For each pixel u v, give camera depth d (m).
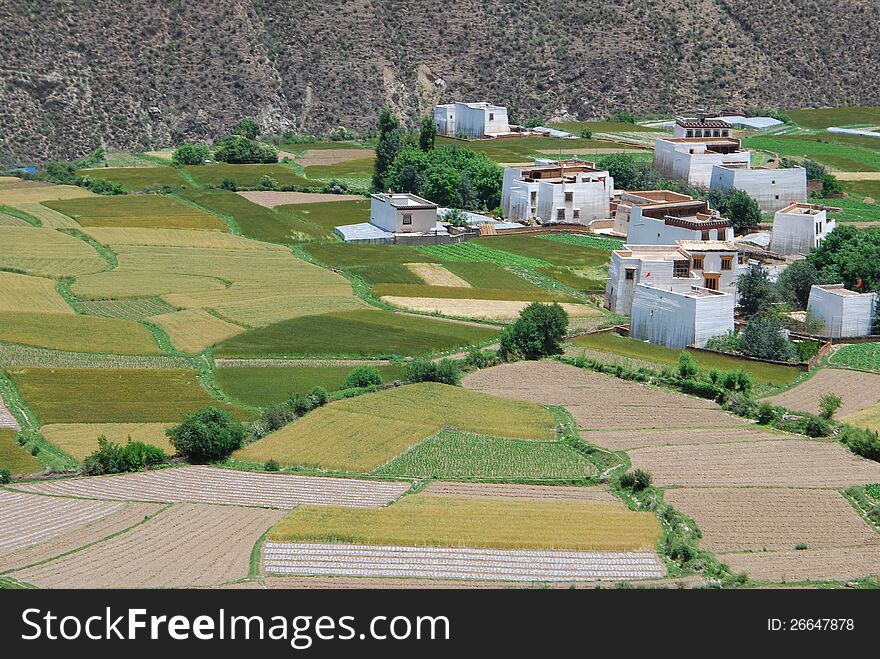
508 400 124.06
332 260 188.50
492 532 90.44
